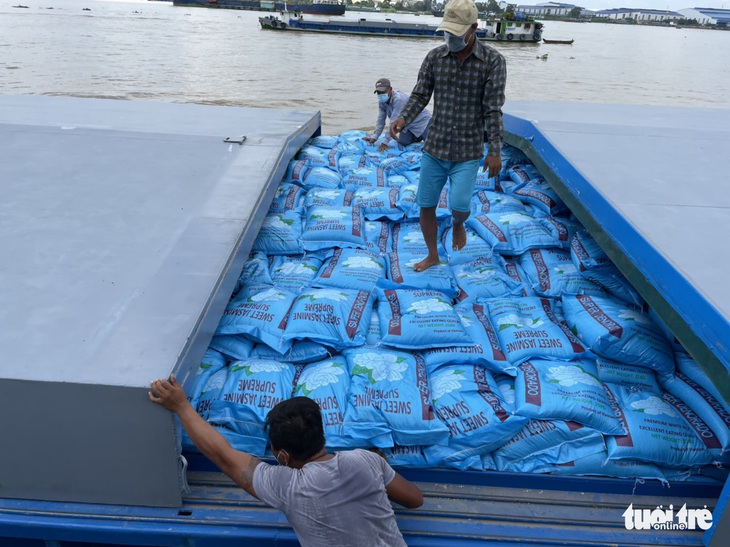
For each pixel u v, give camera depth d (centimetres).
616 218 322
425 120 690
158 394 208
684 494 255
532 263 390
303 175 520
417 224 455
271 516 230
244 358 292
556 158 427
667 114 614
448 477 255
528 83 2811
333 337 297
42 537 227
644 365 296
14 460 225
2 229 311
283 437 196
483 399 266
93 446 221
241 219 333
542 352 300
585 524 238
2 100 591
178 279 275
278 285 356
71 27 5100
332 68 2795
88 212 334
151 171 395
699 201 343
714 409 267
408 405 258
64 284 267
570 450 256
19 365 216
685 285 251
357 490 194
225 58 3062
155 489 229
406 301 333
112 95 1788
